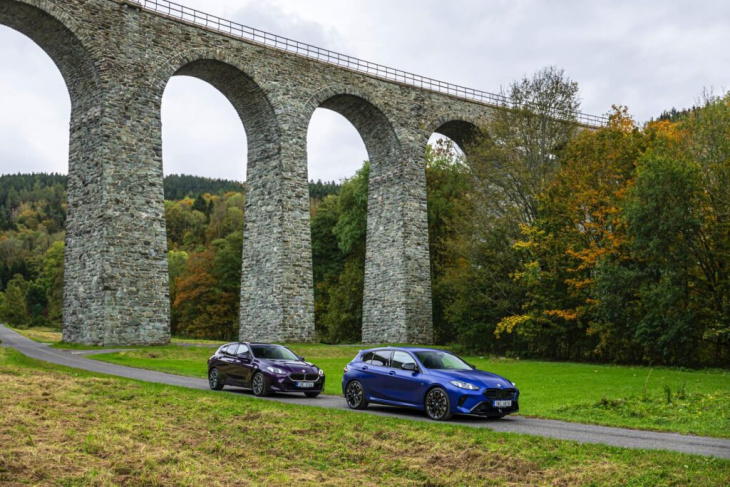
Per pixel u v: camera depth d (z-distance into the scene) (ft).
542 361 139.33
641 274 124.77
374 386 60.03
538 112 164.55
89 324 130.72
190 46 146.72
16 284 443.73
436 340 199.21
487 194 162.71
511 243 157.89
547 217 144.97
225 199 506.89
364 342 184.55
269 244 157.07
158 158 139.95
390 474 38.60
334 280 255.29
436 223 217.36
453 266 183.93
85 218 134.72
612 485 34.65
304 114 163.22
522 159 161.58
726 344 120.88
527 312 151.43
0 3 122.01
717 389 78.33
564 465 38.27
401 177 178.91
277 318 151.84
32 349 124.06
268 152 160.35
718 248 123.03
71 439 43.11
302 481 37.09
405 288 173.37
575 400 68.13
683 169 119.65
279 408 57.52
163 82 142.10
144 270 134.41
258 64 156.56
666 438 47.32
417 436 45.85
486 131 176.14
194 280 280.31
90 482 34.91
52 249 435.12
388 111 178.81
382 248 182.29
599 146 146.61
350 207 240.12
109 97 133.80
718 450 42.37
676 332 117.39
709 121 129.49
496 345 159.12
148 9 141.49
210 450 43.04
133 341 130.93
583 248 139.95
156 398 60.18
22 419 46.93
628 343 128.57
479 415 54.65
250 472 38.52
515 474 37.55
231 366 73.77
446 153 223.92
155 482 35.88
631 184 135.74
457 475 37.65
